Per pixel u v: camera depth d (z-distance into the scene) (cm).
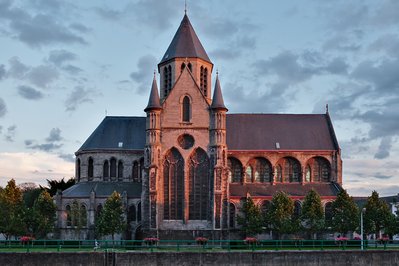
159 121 10294
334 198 10856
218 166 10025
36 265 6862
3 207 9956
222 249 7931
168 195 10169
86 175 11388
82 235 10506
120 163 11400
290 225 9944
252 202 10344
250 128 11806
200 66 11231
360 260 7300
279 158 11506
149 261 7038
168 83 11312
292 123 11956
